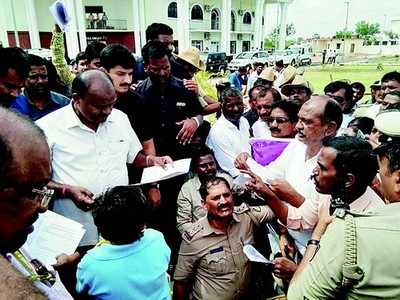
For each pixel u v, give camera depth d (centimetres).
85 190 237
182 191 339
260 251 289
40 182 83
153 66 332
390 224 121
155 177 263
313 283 131
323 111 248
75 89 231
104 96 227
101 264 185
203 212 325
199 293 265
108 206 185
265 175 270
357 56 5812
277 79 820
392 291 115
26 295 53
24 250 127
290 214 231
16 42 3069
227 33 3581
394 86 463
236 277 262
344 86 478
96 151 246
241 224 266
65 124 239
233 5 4194
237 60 2850
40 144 82
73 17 2670
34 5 3002
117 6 3494
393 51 6109
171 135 354
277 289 272
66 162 241
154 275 194
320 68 3228
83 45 2919
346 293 126
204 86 691
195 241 259
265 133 411
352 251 120
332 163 181
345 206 185
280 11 4272
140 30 3322
